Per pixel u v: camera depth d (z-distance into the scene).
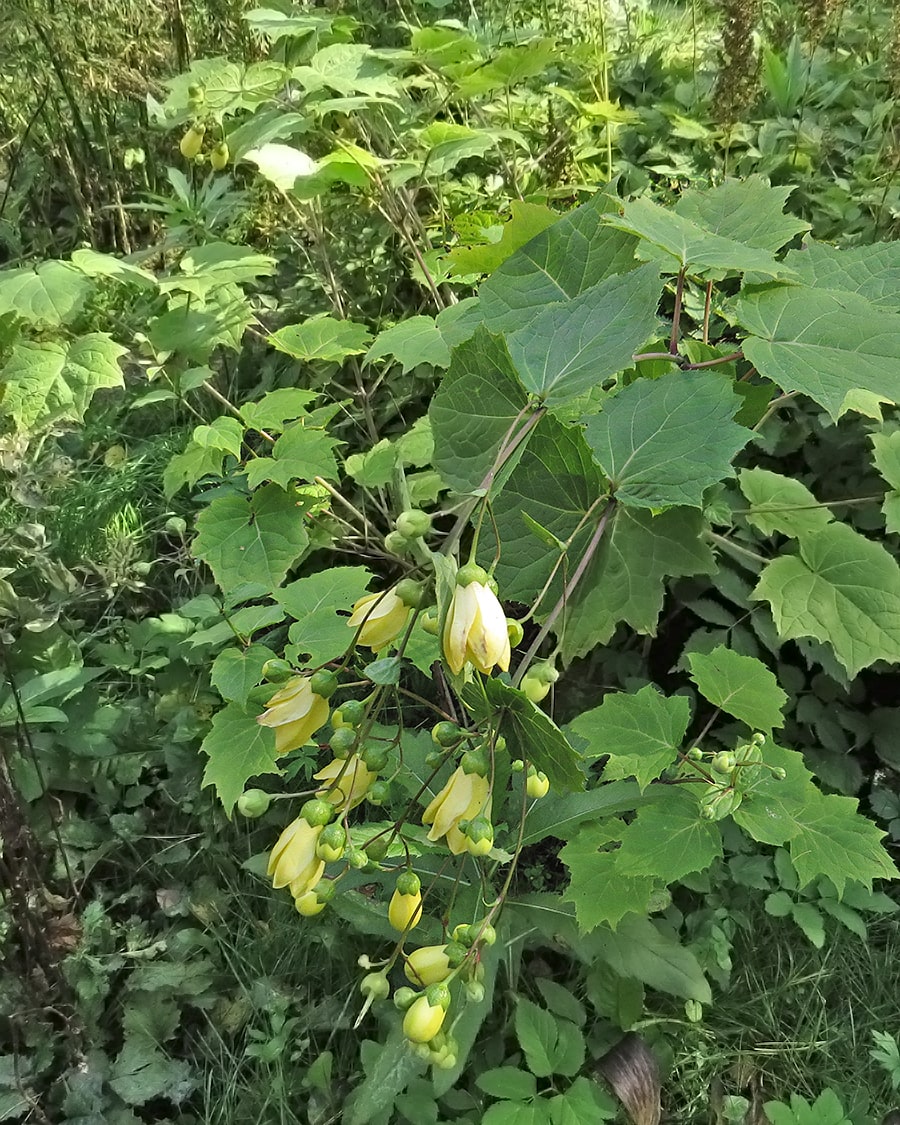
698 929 0.80
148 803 0.92
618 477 0.44
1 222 1.24
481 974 0.42
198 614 0.79
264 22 0.85
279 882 0.39
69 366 0.78
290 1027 0.75
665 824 0.61
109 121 1.25
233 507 0.75
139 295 0.94
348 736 0.37
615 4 1.50
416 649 0.65
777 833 0.60
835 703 0.89
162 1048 0.76
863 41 1.41
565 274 0.53
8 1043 0.77
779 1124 0.68
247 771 0.69
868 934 0.82
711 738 0.91
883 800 0.87
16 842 0.71
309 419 0.81
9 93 1.26
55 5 1.13
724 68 1.05
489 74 0.84
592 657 0.93
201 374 0.81
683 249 0.52
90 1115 0.72
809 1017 0.77
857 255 0.57
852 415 0.92
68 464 1.04
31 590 1.02
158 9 1.16
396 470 0.48
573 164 1.09
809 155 1.16
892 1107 0.73
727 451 0.42
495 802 0.42
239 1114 0.73
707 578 0.88
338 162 0.84
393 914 0.41
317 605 0.72
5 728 0.88
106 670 0.95
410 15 1.23
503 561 0.49
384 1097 0.66
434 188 1.01
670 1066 0.75
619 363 0.41
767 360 0.49
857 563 0.74
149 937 0.83
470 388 0.45
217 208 0.97
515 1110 0.65
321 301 1.12
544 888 0.80
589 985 0.76
